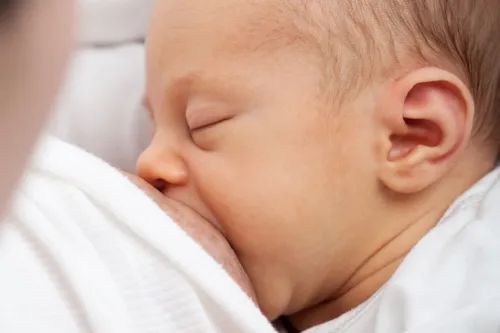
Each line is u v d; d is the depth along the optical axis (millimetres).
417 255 586
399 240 649
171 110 661
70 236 481
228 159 633
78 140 896
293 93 613
